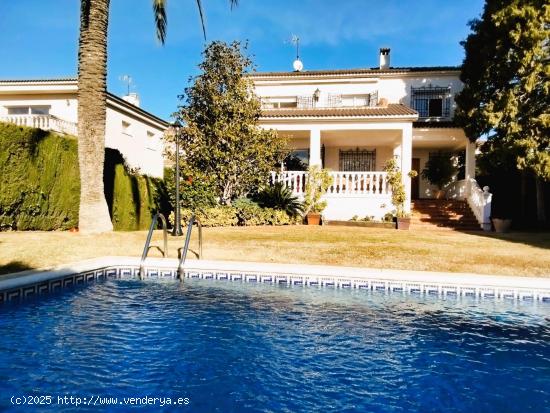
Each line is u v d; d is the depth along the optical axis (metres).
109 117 22.47
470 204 18.78
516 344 5.56
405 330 6.04
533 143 15.72
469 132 18.23
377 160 23.27
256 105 16.77
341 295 7.74
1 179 12.42
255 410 3.80
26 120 20.41
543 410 3.90
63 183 14.77
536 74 15.75
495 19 16.25
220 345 5.37
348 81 23.25
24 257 8.73
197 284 8.45
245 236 12.70
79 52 12.07
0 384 4.16
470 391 4.26
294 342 5.52
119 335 5.66
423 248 10.91
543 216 18.88
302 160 22.77
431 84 22.83
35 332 5.68
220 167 16.20
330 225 17.23
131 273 9.11
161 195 20.55
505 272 8.48
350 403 3.97
